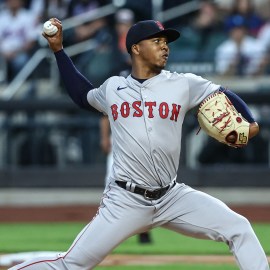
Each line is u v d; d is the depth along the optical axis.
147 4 56.88
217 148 52.72
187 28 57.00
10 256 32.16
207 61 55.94
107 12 56.44
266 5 58.16
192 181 52.00
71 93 22.00
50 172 53.22
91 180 52.88
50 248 37.12
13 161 53.94
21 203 53.22
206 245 39.38
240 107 21.34
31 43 57.34
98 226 20.58
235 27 56.09
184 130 52.03
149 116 20.59
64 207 52.88
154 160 20.58
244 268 20.41
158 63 20.88
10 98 53.94
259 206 51.97
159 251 36.53
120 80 21.22
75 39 55.94
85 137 53.72
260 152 52.62
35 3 58.81
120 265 32.28
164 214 20.98
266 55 55.69
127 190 20.70
